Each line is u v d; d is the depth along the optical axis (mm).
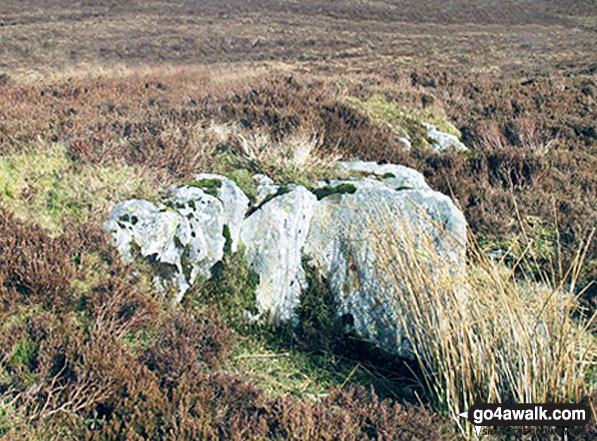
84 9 40469
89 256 4457
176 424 3246
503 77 21172
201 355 4141
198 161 5949
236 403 3562
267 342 4676
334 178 6195
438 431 3529
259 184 5703
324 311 4914
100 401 3279
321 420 3447
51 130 6547
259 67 22734
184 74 16609
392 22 43562
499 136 10977
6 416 3037
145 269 4645
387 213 4926
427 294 4027
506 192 7629
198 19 39500
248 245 5125
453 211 5336
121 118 7918
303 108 8148
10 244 4160
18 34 29922
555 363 3611
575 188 8031
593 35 38344
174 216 4883
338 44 33031
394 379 4520
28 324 3734
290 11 45188
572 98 14094
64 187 5016
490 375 3678
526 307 3920
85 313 4039
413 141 9414
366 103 10258
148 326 4145
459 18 45406
